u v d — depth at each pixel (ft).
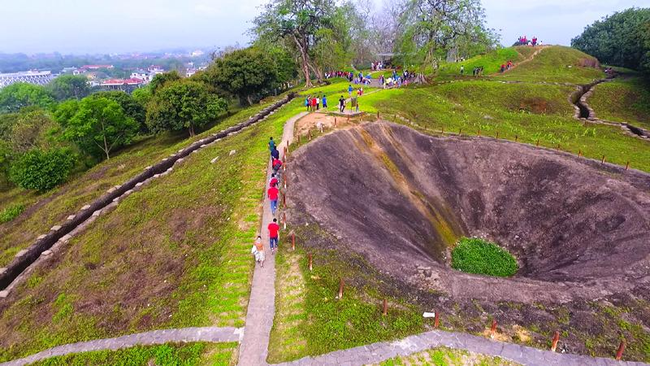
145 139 196.34
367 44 279.08
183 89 170.71
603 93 173.99
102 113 154.92
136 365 43.93
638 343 47.32
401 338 47.06
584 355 45.85
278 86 218.38
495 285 56.75
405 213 86.99
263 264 57.62
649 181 85.20
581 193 82.64
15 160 147.54
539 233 83.71
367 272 58.03
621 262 61.93
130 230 76.38
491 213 93.09
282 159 87.66
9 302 65.16
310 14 183.83
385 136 107.04
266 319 48.44
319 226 66.18
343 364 43.06
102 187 105.91
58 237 85.35
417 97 151.23
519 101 167.02
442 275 58.85
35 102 352.90
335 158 92.73
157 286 57.67
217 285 54.19
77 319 54.19
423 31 175.94
